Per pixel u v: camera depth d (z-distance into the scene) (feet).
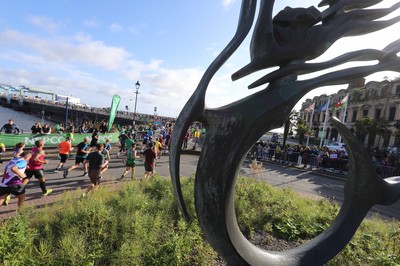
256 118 7.14
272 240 17.33
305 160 58.90
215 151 7.11
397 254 14.29
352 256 14.49
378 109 127.34
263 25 7.28
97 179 22.33
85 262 11.33
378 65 8.25
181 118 7.06
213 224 7.13
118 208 17.51
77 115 189.88
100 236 14.03
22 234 11.96
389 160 51.01
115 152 52.95
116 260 12.11
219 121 7.19
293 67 7.46
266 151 65.98
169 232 14.94
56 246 12.82
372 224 20.52
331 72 7.91
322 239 8.71
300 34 7.51
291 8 7.54
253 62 7.37
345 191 9.22
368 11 7.93
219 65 7.11
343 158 53.88
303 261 8.09
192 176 30.30
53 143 47.44
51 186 25.58
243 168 49.44
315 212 21.33
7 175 17.58
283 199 24.00
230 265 7.50
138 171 36.35
